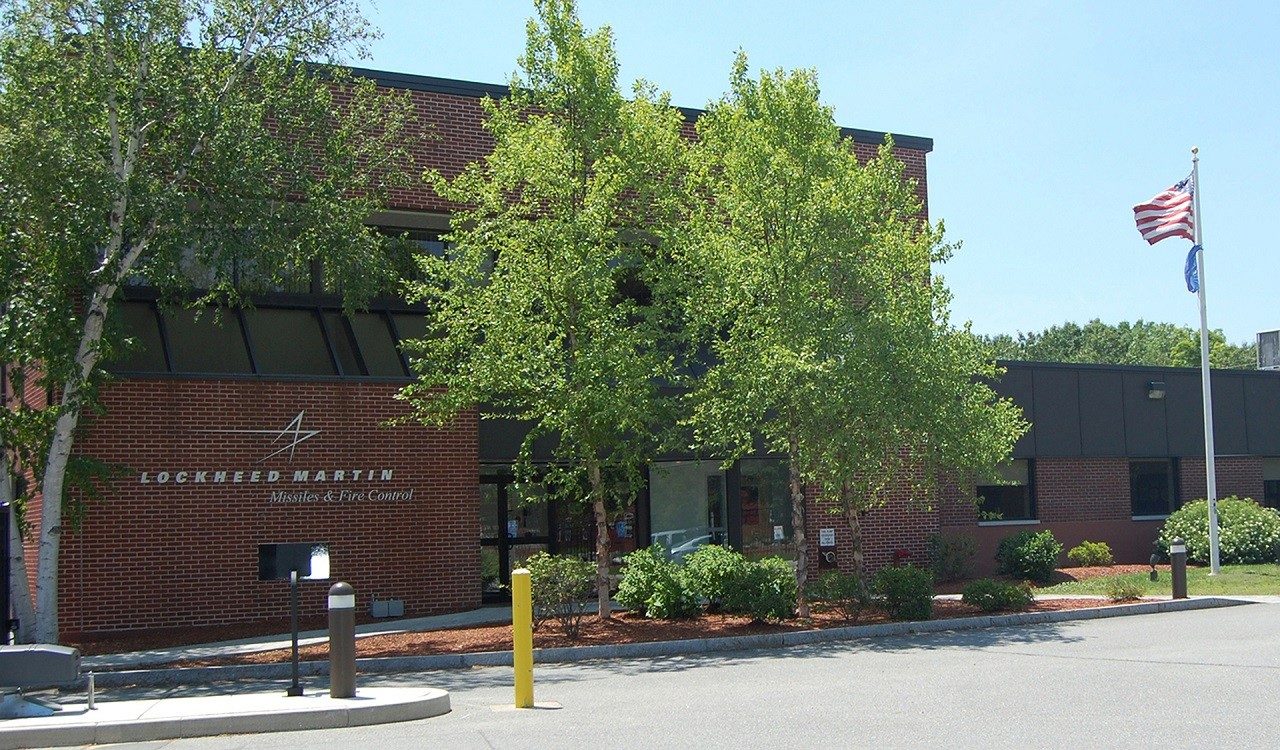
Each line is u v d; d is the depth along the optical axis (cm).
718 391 1895
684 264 1897
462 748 920
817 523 2512
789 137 1873
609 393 1762
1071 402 2905
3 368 2225
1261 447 3170
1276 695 1117
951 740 918
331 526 2053
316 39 1823
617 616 1959
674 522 2436
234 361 2098
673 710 1105
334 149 1844
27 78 1648
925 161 2745
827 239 1827
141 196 1650
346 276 1841
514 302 1783
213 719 1040
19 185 1627
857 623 1850
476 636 1770
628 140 1847
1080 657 1443
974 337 1962
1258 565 2736
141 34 1705
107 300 1719
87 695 1240
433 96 2275
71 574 1864
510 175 1836
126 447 1911
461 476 2173
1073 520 2905
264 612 1995
